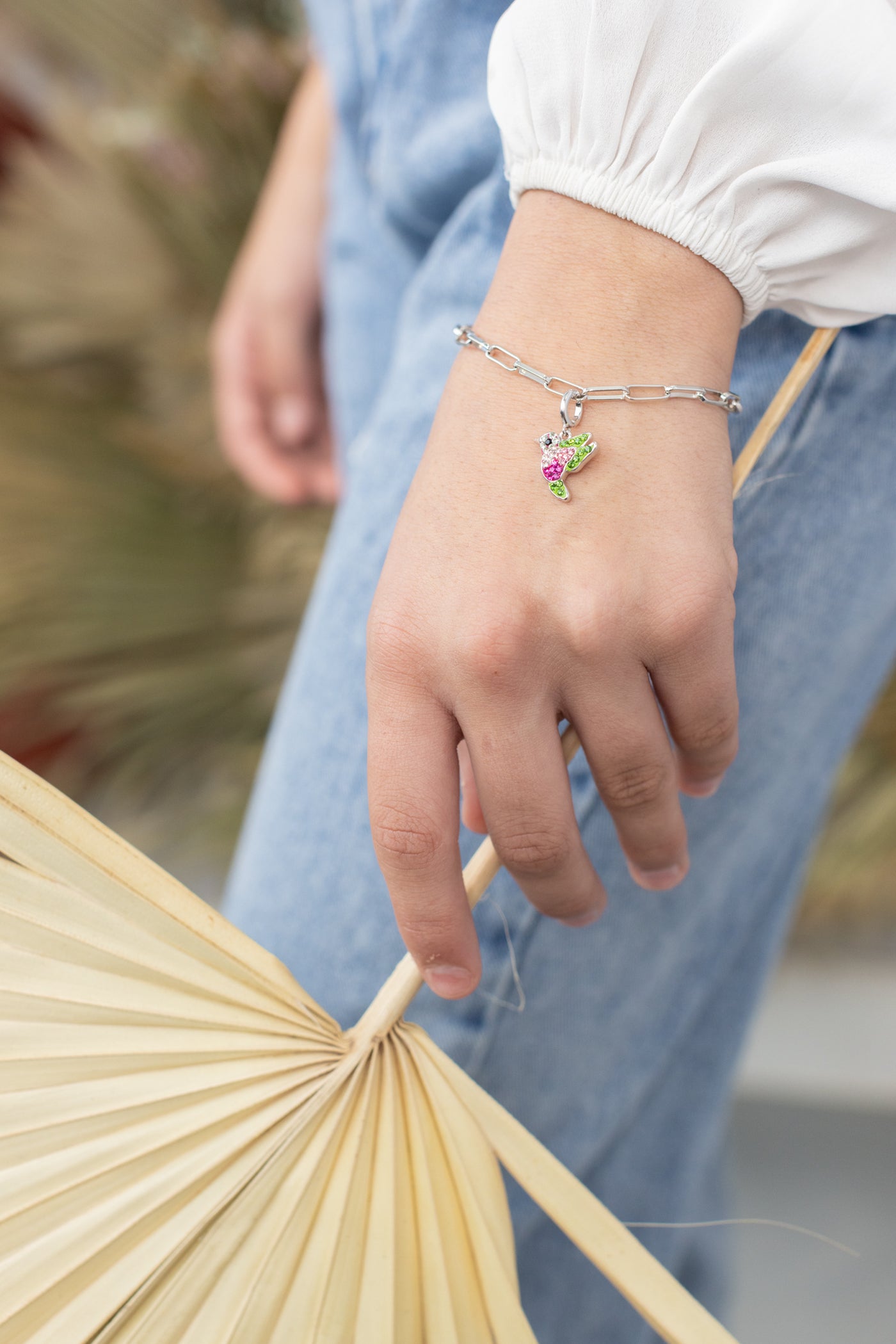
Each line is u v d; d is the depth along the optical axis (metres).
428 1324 0.46
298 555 1.39
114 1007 0.45
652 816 0.47
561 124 0.46
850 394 0.51
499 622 0.44
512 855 0.46
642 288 0.46
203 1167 0.45
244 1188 0.45
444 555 0.45
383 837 0.45
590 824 0.53
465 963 0.46
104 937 0.44
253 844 0.59
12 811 0.44
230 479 1.45
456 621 0.44
